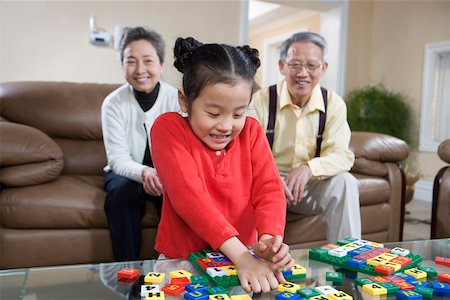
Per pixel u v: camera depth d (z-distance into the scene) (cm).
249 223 100
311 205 170
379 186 209
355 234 159
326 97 174
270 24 589
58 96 214
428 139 384
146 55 175
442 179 209
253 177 101
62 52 277
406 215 314
